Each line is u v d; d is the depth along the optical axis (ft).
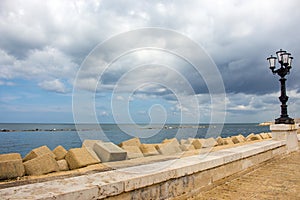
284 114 36.68
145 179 11.91
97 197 9.86
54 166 20.29
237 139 52.85
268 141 32.35
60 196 8.74
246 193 16.43
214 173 17.53
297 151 37.76
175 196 13.91
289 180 19.85
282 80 37.27
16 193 8.77
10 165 17.90
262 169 24.22
